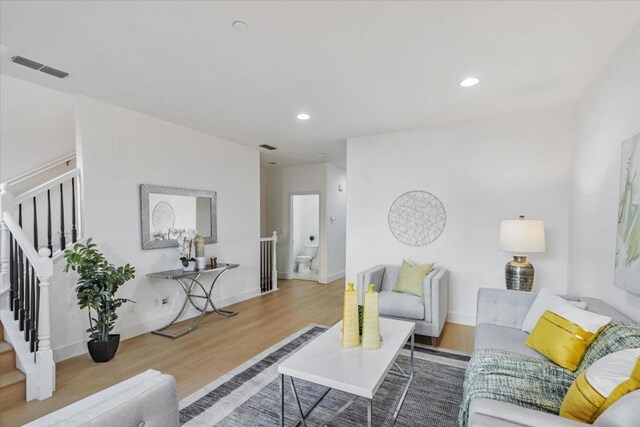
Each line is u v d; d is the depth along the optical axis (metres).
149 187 3.73
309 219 8.71
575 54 2.36
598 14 1.89
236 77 2.76
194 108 3.52
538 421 1.14
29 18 1.93
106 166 3.34
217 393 2.40
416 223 4.29
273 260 6.04
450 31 2.09
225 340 3.47
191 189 4.29
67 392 2.44
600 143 2.57
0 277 2.92
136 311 3.62
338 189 7.35
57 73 2.68
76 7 1.83
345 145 5.23
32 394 2.33
